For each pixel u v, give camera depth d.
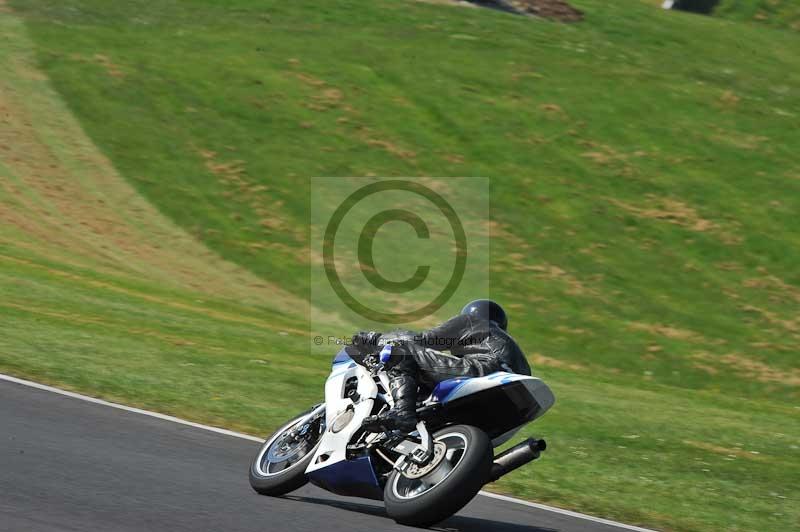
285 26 142.25
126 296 65.00
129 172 94.62
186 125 106.06
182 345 50.97
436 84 126.81
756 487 35.78
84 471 25.17
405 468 23.20
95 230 82.44
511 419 24.73
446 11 160.12
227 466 27.97
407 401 23.81
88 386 37.06
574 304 82.94
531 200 101.88
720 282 90.69
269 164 101.00
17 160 91.75
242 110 111.50
